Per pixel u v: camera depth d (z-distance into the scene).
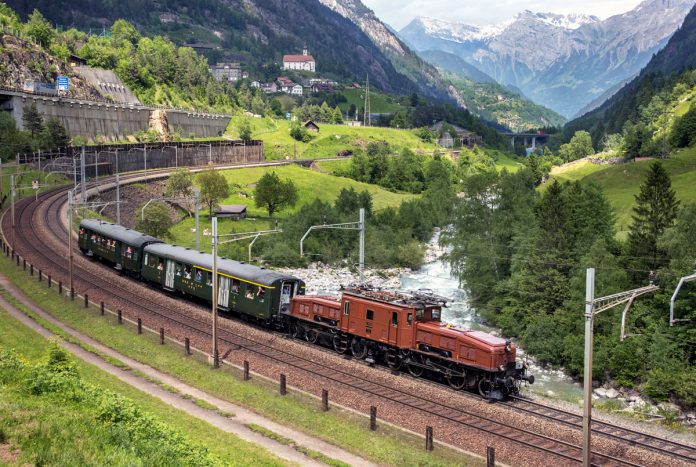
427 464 29.42
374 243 103.12
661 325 51.28
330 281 89.31
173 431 28.30
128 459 22.66
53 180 129.38
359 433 32.84
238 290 54.00
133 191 133.62
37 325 52.50
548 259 63.81
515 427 33.59
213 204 131.12
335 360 44.06
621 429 35.03
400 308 42.19
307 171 188.88
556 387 50.19
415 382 39.91
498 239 73.44
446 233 80.62
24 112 151.25
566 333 57.31
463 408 36.34
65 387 30.45
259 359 44.06
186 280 59.84
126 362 44.50
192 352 46.09
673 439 36.12
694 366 48.66
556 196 66.50
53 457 21.97
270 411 36.00
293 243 102.62
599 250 58.88
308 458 30.16
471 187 78.62
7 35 182.38
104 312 55.88
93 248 76.56
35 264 73.81
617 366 50.06
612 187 146.62
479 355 38.34
